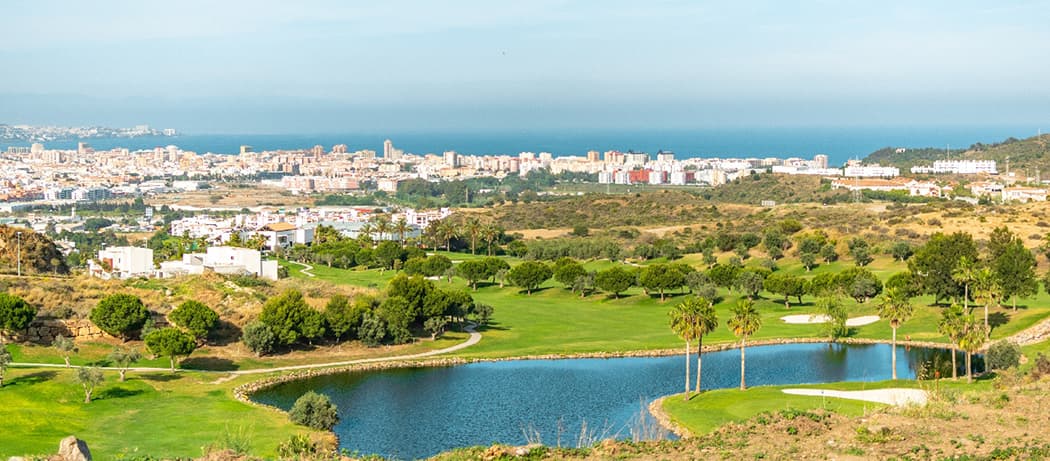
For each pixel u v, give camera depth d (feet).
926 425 189.88
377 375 398.01
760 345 466.29
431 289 482.28
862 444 177.47
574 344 461.78
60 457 166.81
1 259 574.97
